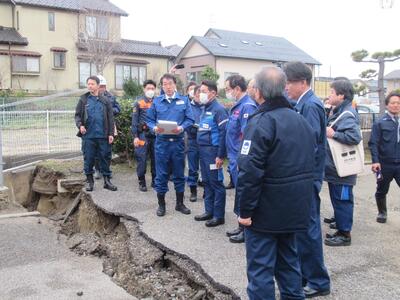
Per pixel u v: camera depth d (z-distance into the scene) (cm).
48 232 736
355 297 408
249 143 327
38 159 1023
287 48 3634
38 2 2747
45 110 1098
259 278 342
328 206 718
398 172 619
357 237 570
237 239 538
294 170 329
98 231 696
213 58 3142
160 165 638
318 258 405
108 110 767
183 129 639
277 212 331
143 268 520
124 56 3053
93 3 2952
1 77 2611
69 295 492
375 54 1455
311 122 403
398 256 505
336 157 511
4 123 979
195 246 528
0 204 848
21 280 532
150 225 605
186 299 455
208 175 597
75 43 2855
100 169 832
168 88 643
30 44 2738
